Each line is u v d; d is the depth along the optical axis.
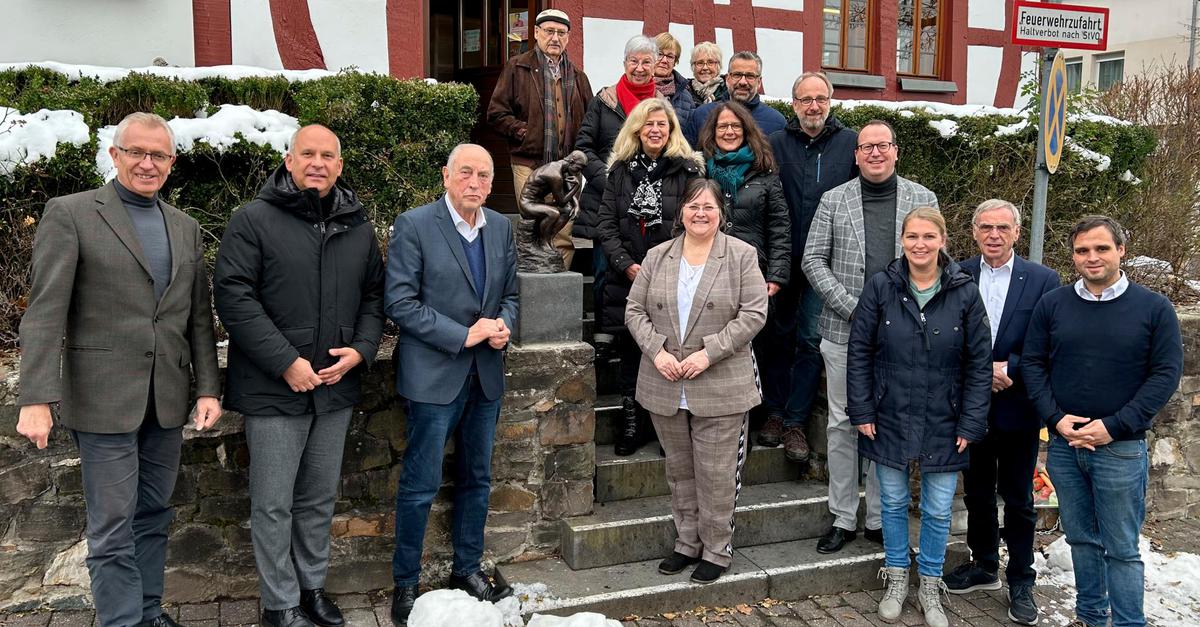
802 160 4.50
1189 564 4.50
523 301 3.95
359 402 3.79
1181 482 5.51
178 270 3.12
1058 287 3.58
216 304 3.16
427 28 6.23
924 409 3.63
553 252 4.04
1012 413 3.77
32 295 2.88
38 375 2.81
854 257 4.05
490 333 3.46
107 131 4.21
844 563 4.03
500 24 6.87
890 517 3.79
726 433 3.71
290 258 3.19
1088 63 15.69
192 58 5.49
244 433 3.69
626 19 6.80
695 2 7.03
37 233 2.93
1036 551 4.64
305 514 3.45
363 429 3.82
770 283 4.29
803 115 4.42
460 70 7.16
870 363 3.76
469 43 7.13
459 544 3.73
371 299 3.47
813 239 4.17
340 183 3.41
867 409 3.72
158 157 3.02
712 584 3.83
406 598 3.60
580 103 5.39
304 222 3.25
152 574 3.30
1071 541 3.65
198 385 3.23
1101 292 3.40
